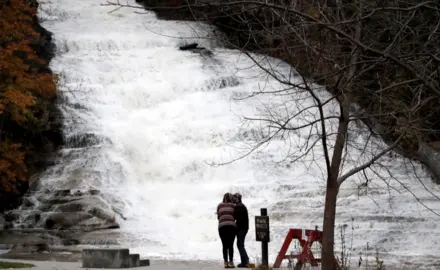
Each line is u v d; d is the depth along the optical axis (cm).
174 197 9438
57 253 7400
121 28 13975
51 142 10388
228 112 11250
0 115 9662
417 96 4184
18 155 9294
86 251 5931
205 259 6912
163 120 11112
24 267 5812
